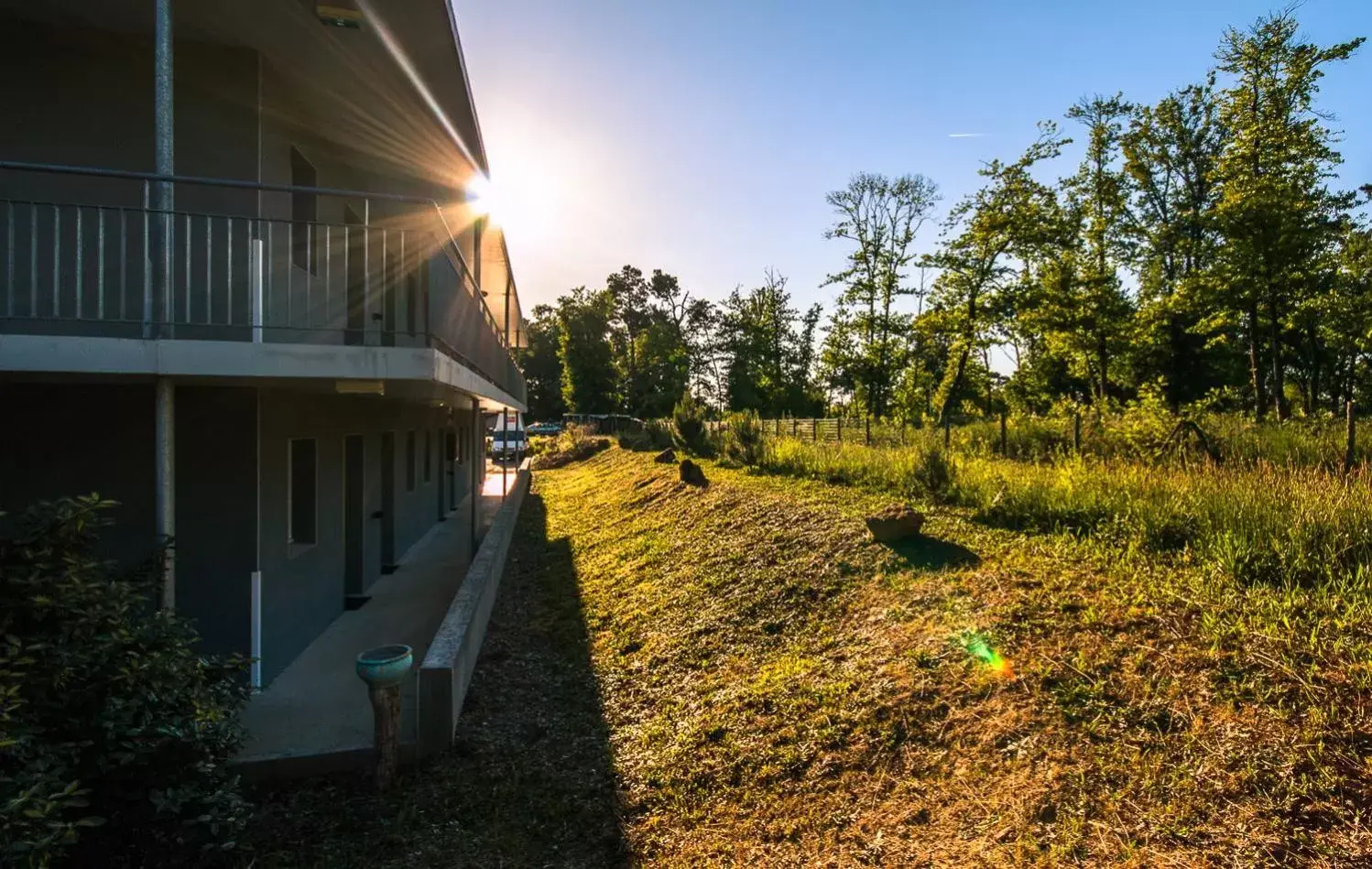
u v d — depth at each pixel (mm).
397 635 7844
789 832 3842
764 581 7418
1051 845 3139
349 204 9734
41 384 5621
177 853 3900
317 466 7754
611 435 40031
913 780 3883
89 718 3598
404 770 5062
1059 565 5820
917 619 5465
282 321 7074
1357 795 2902
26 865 2766
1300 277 17875
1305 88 19391
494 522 12195
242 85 6410
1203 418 13188
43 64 5961
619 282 71000
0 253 5801
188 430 5926
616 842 4148
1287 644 3932
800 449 14555
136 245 6035
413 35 6629
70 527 3922
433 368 5395
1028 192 22422
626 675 6543
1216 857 2828
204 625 5898
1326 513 5539
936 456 9602
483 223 13195
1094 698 3920
